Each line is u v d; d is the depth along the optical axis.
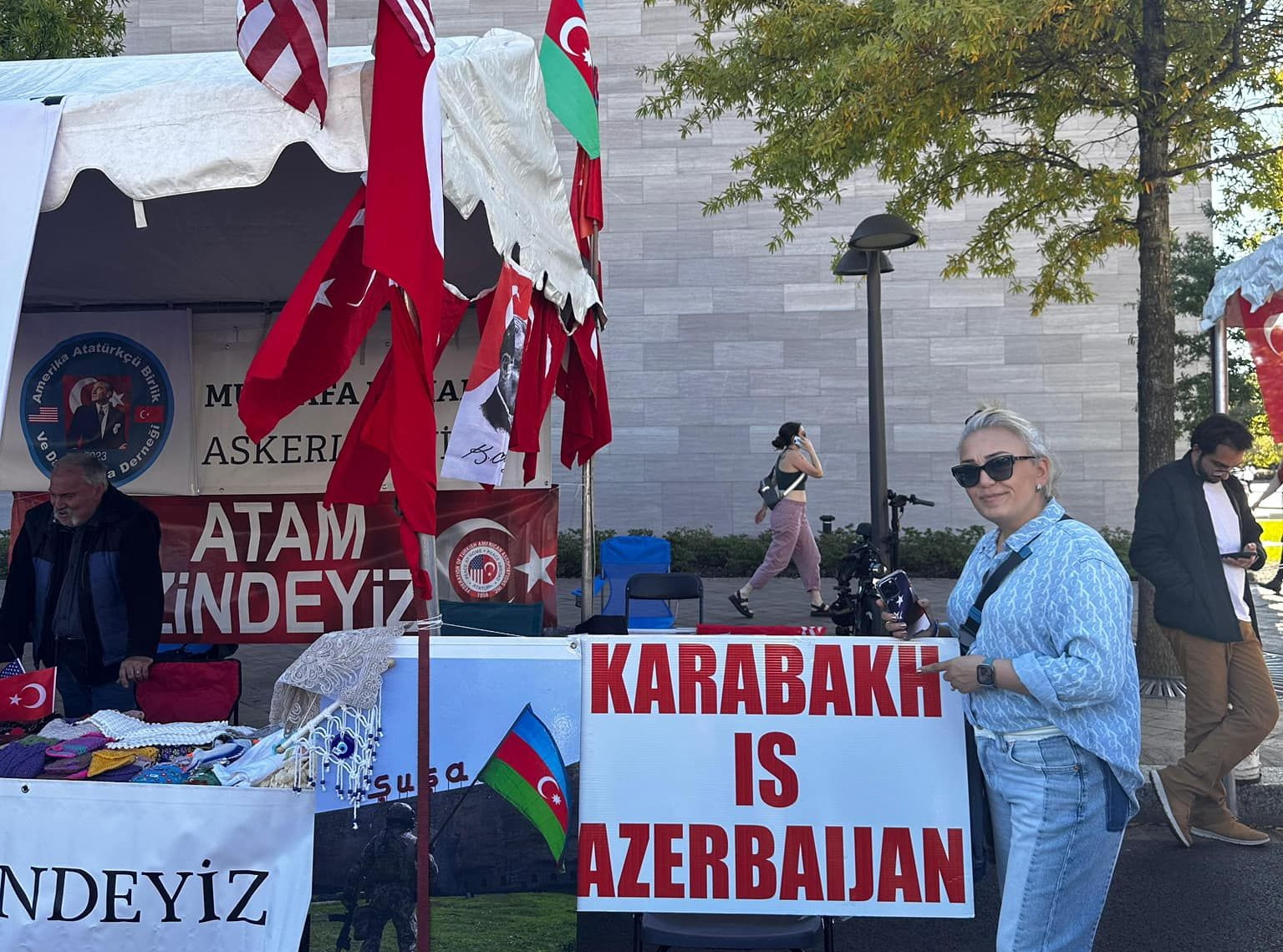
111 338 6.33
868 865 3.19
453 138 3.04
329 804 3.04
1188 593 5.18
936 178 10.57
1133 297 16.55
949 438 16.88
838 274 8.69
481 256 5.46
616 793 3.20
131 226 4.91
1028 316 16.75
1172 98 8.38
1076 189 10.34
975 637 2.84
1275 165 9.72
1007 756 2.72
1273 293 5.14
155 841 2.86
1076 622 2.56
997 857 2.90
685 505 17.25
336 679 3.07
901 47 8.12
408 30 2.72
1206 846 5.35
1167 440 8.52
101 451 6.34
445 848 3.10
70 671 4.57
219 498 6.34
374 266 2.60
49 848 2.86
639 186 17.39
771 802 3.20
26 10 9.69
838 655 3.22
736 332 17.23
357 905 3.04
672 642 3.22
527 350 3.89
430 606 3.00
